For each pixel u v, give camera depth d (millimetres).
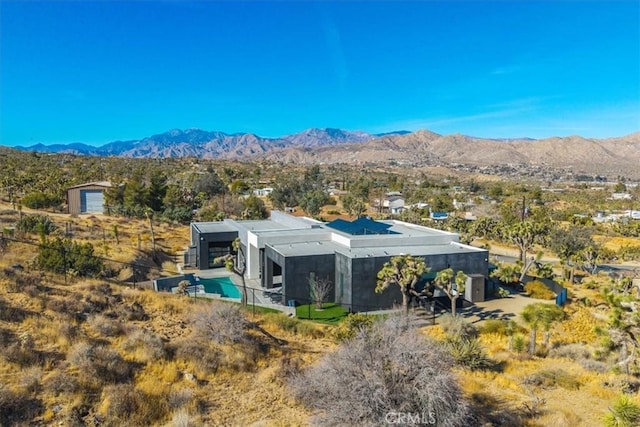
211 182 85875
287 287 25891
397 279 22688
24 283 17141
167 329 16203
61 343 12812
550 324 20234
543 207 93750
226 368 13805
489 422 11609
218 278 32062
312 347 17422
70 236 33625
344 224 34594
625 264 53781
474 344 16859
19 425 9328
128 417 10391
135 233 42125
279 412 11672
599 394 14070
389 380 10438
